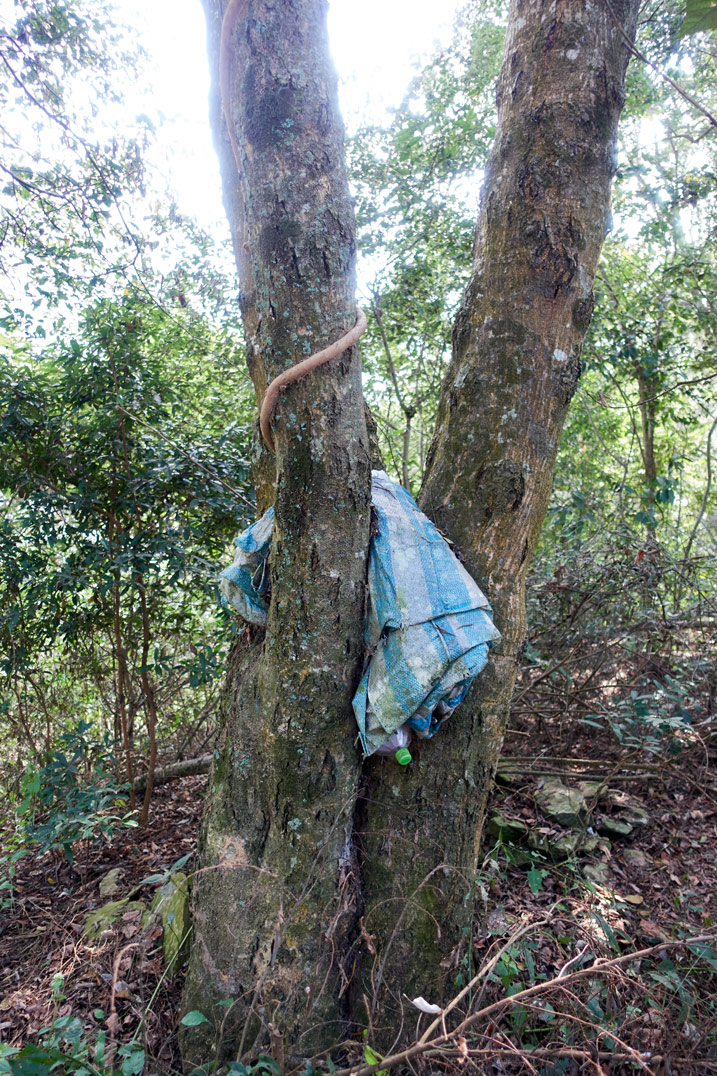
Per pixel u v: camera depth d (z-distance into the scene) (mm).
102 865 3457
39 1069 1604
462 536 2271
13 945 2861
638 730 3938
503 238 2309
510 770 3691
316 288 1797
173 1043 2180
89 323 3785
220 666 3791
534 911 2734
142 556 3637
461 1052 1610
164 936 2539
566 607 4523
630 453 8758
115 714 4211
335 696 2033
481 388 2297
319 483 1889
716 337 6852
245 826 2168
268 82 1765
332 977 2092
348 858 2164
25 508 3791
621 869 3139
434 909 2146
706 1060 1968
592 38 2289
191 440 4145
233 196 2240
